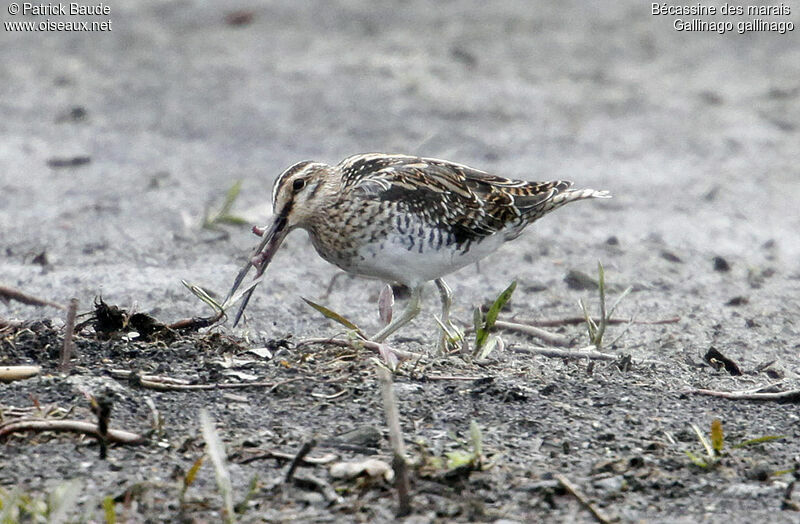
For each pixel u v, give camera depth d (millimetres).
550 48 26297
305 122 21344
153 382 9336
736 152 20641
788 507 7672
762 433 9062
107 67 24234
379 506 7480
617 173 19391
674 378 10438
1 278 13719
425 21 27984
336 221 11305
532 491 7727
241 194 17766
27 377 9328
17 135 20359
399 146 20156
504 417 9062
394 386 9562
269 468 7996
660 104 22922
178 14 27984
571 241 16234
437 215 11195
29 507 7078
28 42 25734
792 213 17844
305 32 26844
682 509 7633
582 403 9500
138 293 13281
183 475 7809
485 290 14109
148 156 19625
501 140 20594
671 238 16562
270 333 12055
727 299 14031
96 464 7930
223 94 22734
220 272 14266
